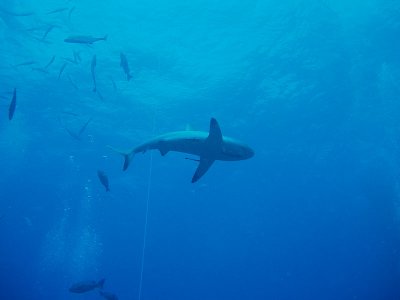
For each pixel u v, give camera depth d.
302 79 25.28
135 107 27.30
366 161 37.44
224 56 22.62
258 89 25.98
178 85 24.81
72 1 18.16
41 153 34.28
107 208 50.75
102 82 24.11
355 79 25.80
